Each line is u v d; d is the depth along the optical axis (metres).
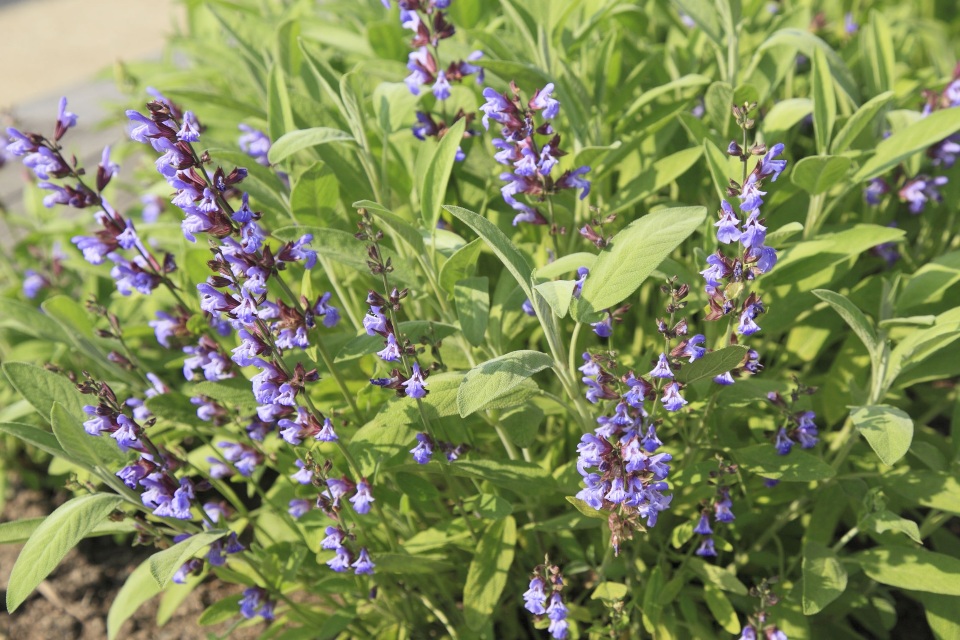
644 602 0.64
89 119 1.43
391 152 0.75
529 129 0.62
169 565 0.58
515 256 0.59
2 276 0.96
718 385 0.63
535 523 0.68
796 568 0.70
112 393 0.60
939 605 0.66
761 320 0.68
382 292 0.70
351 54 0.85
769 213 0.74
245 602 0.65
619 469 0.57
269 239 0.69
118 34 2.16
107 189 0.92
